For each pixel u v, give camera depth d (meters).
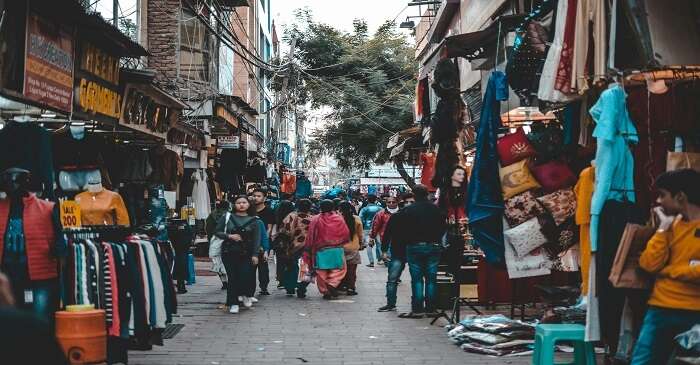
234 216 12.04
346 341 9.25
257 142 30.00
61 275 6.76
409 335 9.69
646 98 6.91
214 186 20.70
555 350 8.41
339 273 13.49
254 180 24.52
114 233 7.85
